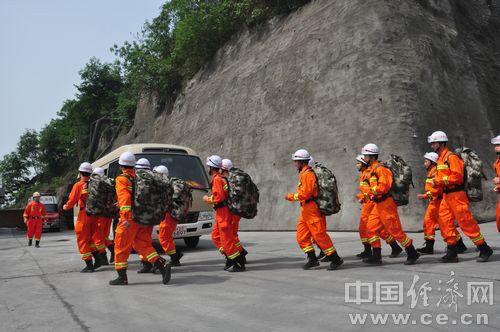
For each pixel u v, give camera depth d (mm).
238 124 23141
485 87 19859
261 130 21422
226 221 7828
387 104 16578
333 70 18938
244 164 21469
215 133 24750
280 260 8891
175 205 8836
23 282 7738
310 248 7559
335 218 15992
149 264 8180
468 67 19172
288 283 6410
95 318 5023
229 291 6105
